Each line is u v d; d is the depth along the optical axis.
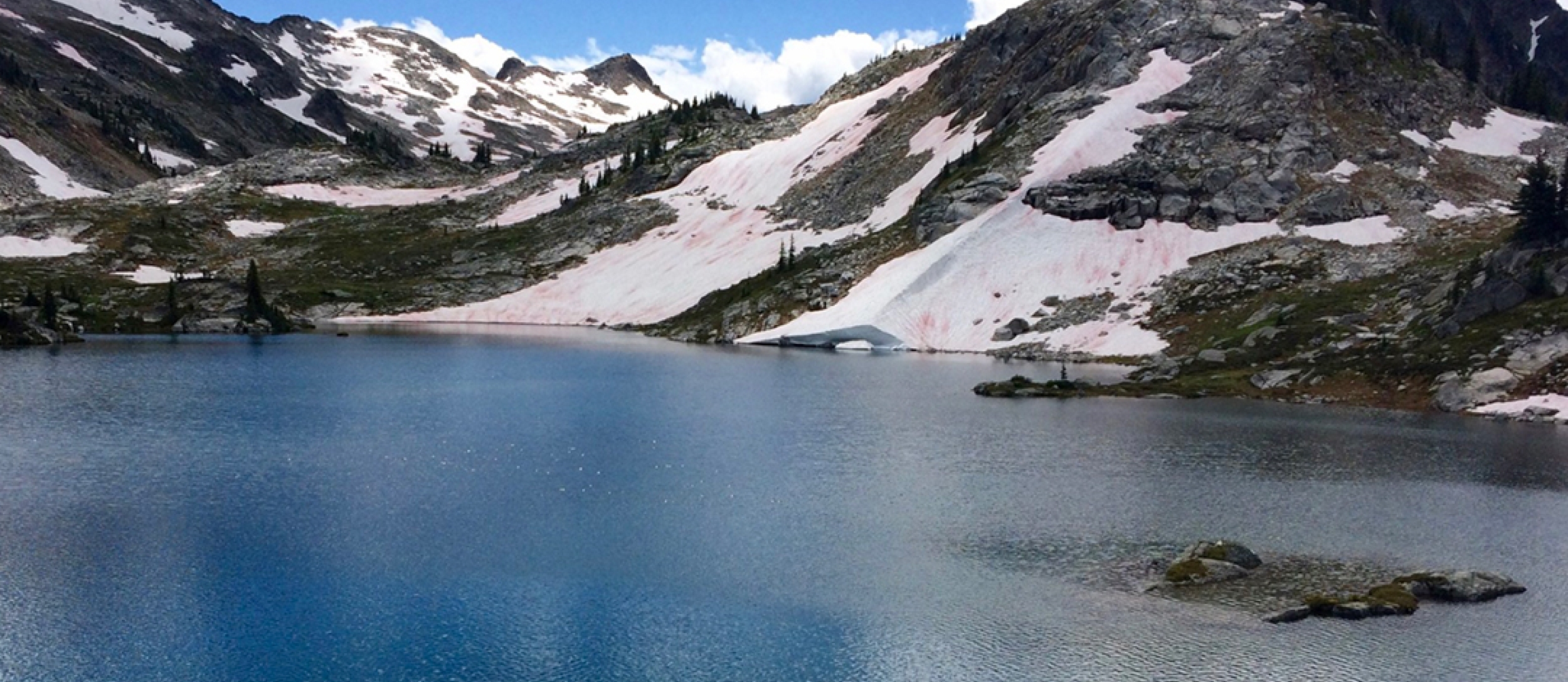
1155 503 68.38
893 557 57.84
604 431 94.38
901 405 109.19
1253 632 47.66
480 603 51.50
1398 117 179.50
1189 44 197.25
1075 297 154.00
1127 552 58.50
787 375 133.50
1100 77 195.50
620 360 153.12
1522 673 43.53
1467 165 170.12
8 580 53.91
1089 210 165.62
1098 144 177.50
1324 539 60.56
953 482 74.19
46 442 86.75
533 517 65.69
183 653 45.97
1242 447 85.75
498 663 45.25
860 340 161.25
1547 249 111.75
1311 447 85.69
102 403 108.38
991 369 137.50
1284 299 136.25
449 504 68.62
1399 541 60.09
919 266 168.75
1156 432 92.75
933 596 52.12
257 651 46.25
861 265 182.62
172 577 54.56
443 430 94.69
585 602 51.59
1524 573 54.81
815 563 56.91
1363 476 75.31
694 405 109.12
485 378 131.50
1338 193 157.88
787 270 194.12
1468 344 107.75
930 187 196.12
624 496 70.94
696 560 57.50
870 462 80.94
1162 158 171.75
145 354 159.12
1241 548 56.25
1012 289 159.50
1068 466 79.38
